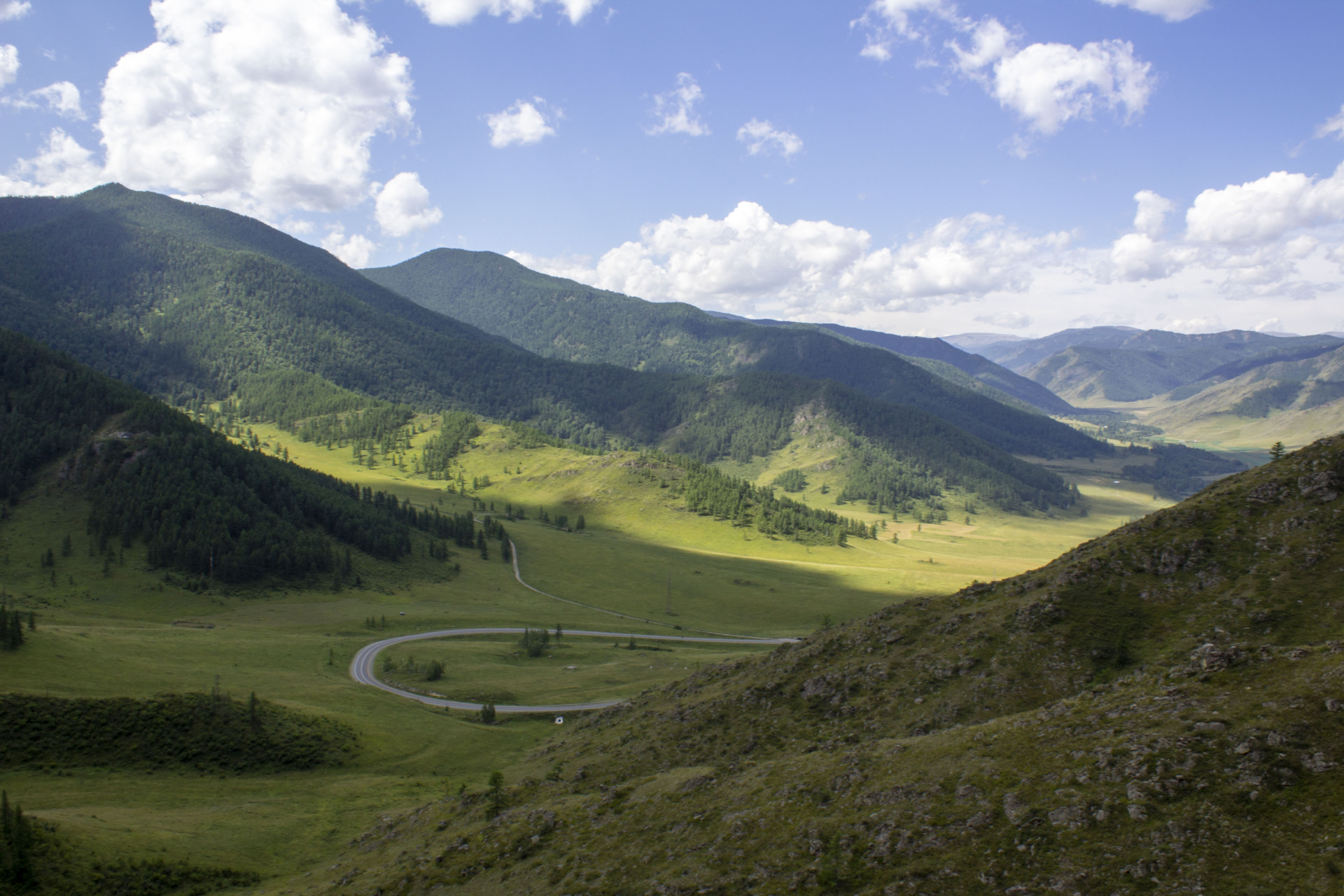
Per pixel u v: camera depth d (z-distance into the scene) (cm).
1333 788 3534
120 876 6544
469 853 6078
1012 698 6731
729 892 4434
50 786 8519
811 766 5653
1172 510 8406
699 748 7800
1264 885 3231
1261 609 6481
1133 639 6906
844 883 4172
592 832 5778
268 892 6575
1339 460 7438
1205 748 4053
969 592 9206
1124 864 3619
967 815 4334
